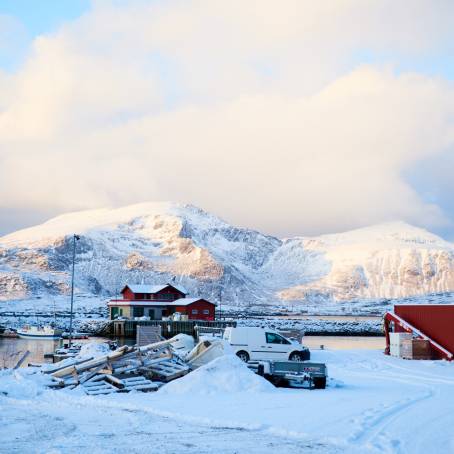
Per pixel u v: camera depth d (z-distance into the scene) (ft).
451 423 49.98
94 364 74.69
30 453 38.73
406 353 120.57
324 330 345.10
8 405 59.11
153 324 286.25
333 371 99.04
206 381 69.51
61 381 70.08
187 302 319.06
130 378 73.00
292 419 50.93
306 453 39.58
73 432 45.62
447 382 83.15
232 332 110.11
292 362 77.10
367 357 123.75
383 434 45.24
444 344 120.78
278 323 381.40
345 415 53.01
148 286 346.13
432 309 124.16
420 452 39.93
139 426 48.03
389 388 75.66
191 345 119.03
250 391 68.90
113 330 294.46
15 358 168.45
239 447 41.14
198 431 46.26
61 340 211.20
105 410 55.72
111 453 38.88
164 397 64.59
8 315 404.98
